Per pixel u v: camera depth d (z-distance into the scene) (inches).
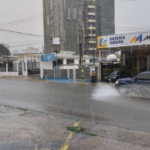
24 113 306.7
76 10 2159.2
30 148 173.2
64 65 1331.2
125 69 975.0
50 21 2279.8
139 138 197.5
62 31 2174.0
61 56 1503.4
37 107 359.3
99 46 905.5
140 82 452.1
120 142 186.1
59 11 2191.2
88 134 209.5
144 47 848.3
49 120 265.0
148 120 266.5
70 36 2191.2
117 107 346.6
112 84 804.6
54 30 2235.5
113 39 854.5
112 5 2288.4
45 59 1210.0
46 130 222.8
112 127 235.0
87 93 523.5
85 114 303.6
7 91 574.9
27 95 497.4
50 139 195.0
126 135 206.8
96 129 227.5
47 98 450.0
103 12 2262.6
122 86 481.4
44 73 1196.5
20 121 259.6
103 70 949.8
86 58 1836.9
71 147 175.3
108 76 898.1
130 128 234.5
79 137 200.5
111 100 413.4
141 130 227.0
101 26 2265.0
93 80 857.5
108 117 284.4
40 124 246.2
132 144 180.9
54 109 340.8
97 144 181.6
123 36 820.0
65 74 1096.8
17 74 1390.3
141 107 343.9
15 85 753.0
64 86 725.9
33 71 1301.7
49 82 924.0
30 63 1326.3
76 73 1052.5
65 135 206.8
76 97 458.6
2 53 2194.9
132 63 952.3
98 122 260.8
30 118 275.0
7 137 199.6
